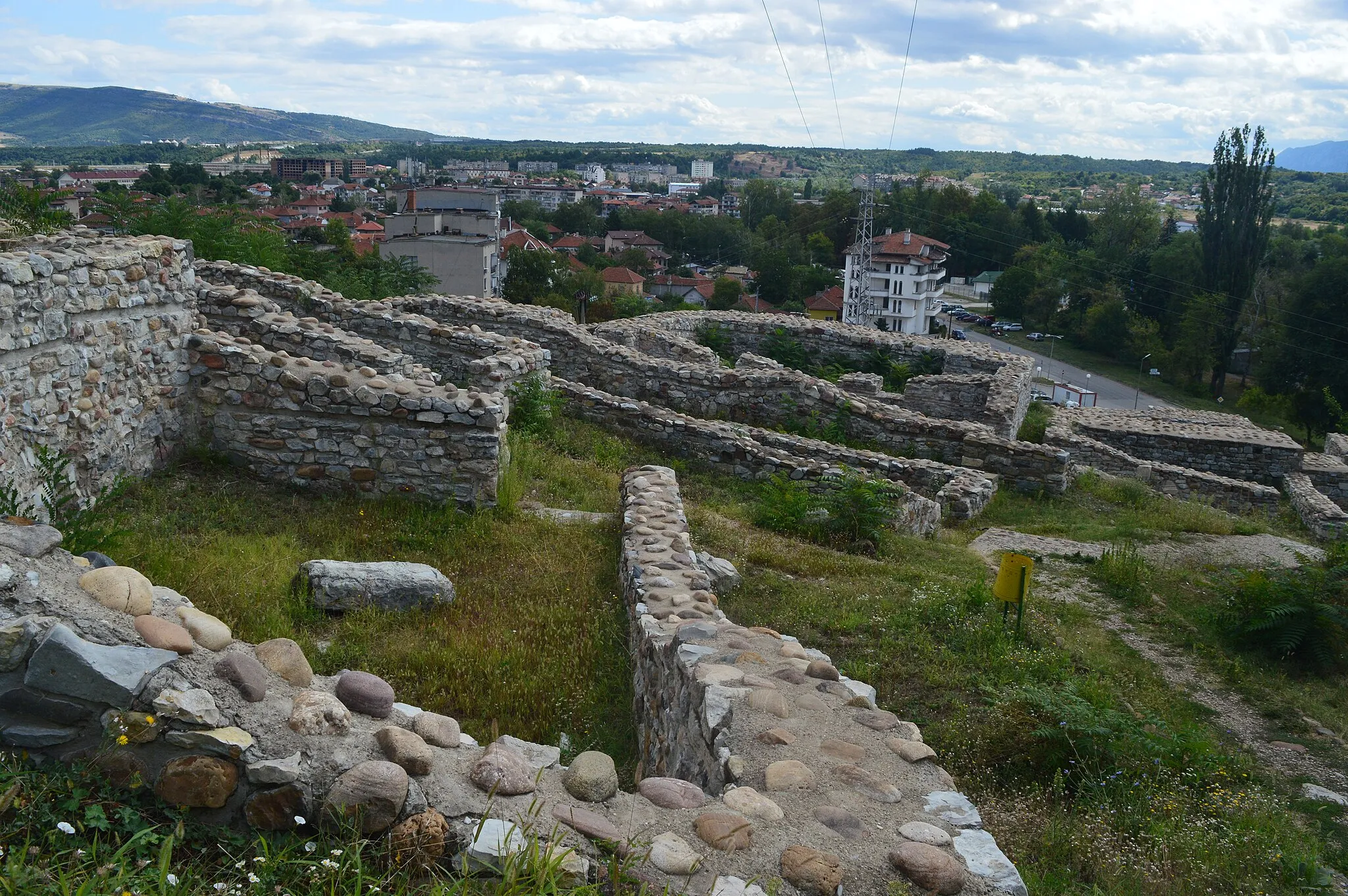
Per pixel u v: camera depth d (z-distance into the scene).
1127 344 68.88
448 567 8.43
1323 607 9.09
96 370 8.38
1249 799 6.13
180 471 9.55
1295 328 53.38
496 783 3.76
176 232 18.05
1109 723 6.49
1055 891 4.81
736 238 130.50
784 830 3.86
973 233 104.94
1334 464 23.22
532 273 72.38
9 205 12.20
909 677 7.54
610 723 6.49
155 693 3.47
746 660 5.54
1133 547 12.80
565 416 14.77
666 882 3.44
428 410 9.60
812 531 11.41
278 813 3.51
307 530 8.84
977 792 5.93
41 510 7.43
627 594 7.82
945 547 11.79
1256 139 58.66
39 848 3.12
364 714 3.99
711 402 17.62
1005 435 19.89
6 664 3.43
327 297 15.20
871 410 17.48
